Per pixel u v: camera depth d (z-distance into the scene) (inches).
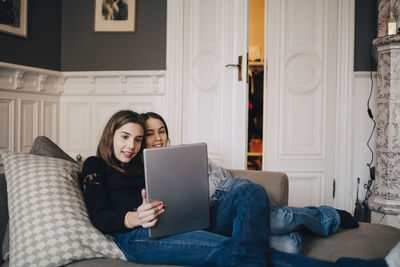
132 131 59.4
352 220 63.7
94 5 132.6
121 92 131.9
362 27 120.9
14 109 114.1
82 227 48.0
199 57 126.4
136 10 130.2
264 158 122.0
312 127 122.2
